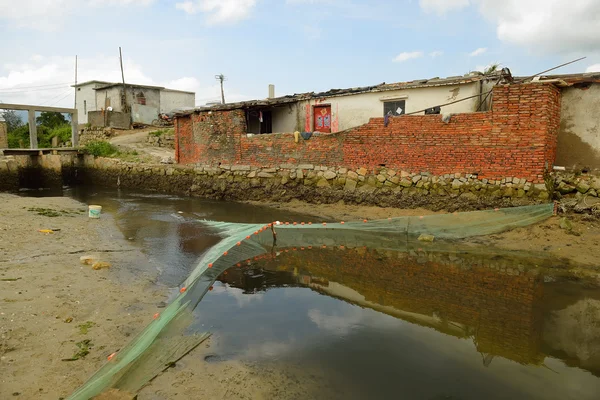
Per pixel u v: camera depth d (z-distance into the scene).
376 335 5.46
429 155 12.36
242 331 5.53
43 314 5.51
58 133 37.97
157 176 20.16
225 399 4.08
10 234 9.36
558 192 10.85
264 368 4.64
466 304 6.53
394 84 14.91
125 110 36.03
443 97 13.80
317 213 13.36
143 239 10.34
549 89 10.48
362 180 13.65
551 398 4.15
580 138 11.20
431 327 5.72
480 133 11.45
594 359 4.91
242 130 16.50
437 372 4.61
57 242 9.16
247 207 14.96
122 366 4.41
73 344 4.89
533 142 10.72
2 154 22.33
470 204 11.59
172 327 5.50
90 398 3.80
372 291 7.11
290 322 5.83
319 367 4.68
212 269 7.93
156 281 7.30
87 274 7.24
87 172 24.50
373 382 4.39
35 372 4.28
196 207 15.21
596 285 7.18
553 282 7.36
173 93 39.88
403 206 12.71
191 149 19.22
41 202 14.38
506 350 5.10
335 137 14.12
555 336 5.46
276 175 15.52
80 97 42.34
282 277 7.83
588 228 9.51
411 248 9.70
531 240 9.35
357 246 9.94
